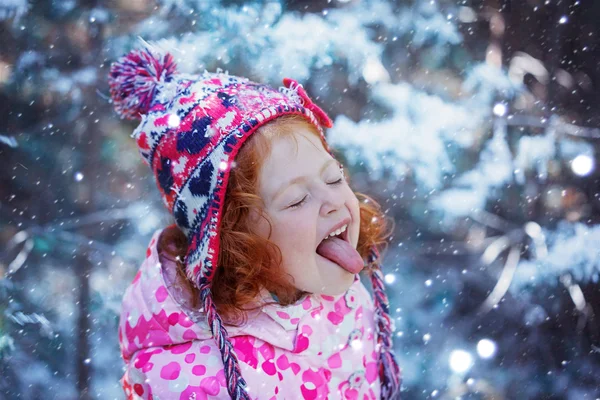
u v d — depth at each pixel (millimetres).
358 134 2119
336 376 1438
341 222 1385
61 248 2186
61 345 2088
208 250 1379
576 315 2082
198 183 1397
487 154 2160
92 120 2189
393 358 1506
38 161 2189
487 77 2148
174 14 2025
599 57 2119
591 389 2004
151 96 1468
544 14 2164
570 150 2098
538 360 2084
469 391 2033
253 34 1994
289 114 1401
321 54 2016
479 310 2182
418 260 2348
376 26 2148
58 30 2100
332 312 1453
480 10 2184
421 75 2207
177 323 1400
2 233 2156
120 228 2275
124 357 1460
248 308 1413
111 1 2086
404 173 2166
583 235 2016
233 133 1375
